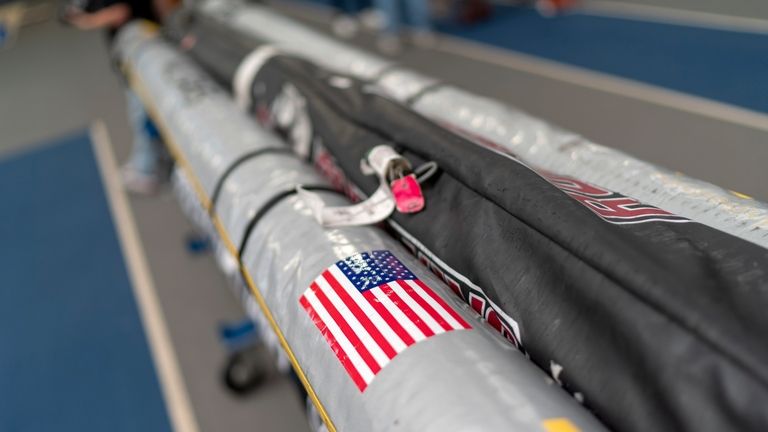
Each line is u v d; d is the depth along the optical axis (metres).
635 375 0.57
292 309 0.85
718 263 0.62
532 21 5.01
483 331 0.70
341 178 1.17
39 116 5.02
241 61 1.71
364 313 0.73
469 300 0.81
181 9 2.69
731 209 0.80
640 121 3.00
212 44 2.02
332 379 0.72
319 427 1.09
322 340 0.76
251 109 1.66
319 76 1.45
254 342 1.92
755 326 0.51
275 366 1.90
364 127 1.12
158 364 2.04
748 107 2.92
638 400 0.56
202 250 2.60
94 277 2.61
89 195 3.39
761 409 0.47
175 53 2.23
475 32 5.01
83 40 7.67
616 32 4.34
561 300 0.66
